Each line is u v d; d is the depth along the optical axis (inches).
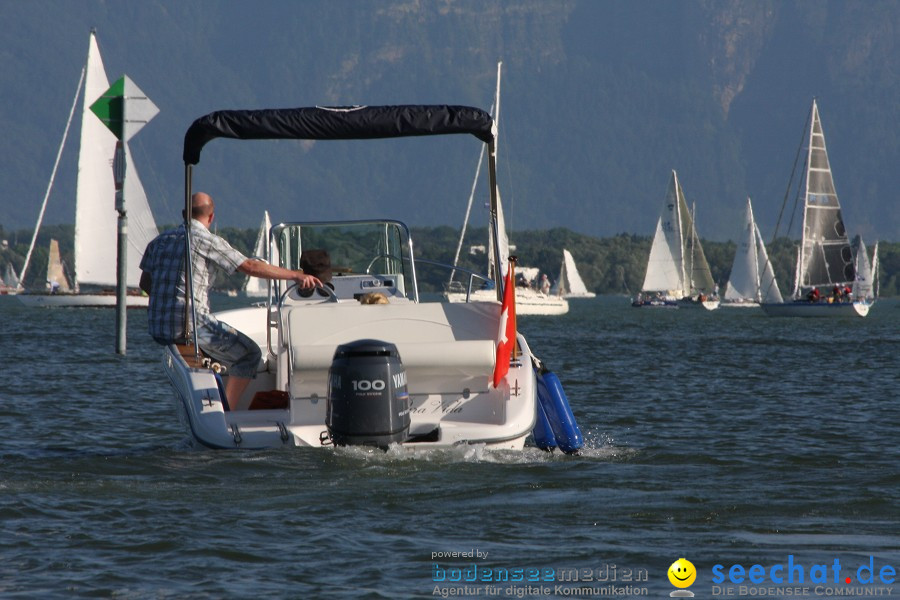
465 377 1133.1
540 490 1006.4
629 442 1416.1
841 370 2795.3
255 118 1161.4
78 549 794.8
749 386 2287.2
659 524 880.9
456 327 1181.7
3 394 1956.2
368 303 1229.7
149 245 1249.4
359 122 1171.9
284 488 995.3
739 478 1095.6
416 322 1178.6
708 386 2281.0
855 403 1936.5
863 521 893.8
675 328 6112.2
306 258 1337.4
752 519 899.4
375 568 753.0
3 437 1428.4
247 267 1214.3
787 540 830.5
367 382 1063.0
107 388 2085.4
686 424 1626.5
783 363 3068.4
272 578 729.6
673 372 2674.7
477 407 1143.0
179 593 698.2
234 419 1144.8
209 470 1064.8
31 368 2556.6
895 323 7140.8
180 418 1285.7
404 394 1085.8
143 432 1496.1
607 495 989.2
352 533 845.8
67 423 1578.5
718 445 1386.6
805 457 1258.0
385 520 887.7
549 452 1225.4
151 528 854.5
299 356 1095.0
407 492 984.9
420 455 1097.4
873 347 4023.1
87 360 2807.6
